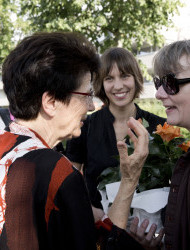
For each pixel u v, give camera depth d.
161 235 1.45
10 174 0.93
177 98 1.32
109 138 2.26
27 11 10.10
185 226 1.25
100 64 1.19
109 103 2.44
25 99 1.04
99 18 8.93
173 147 1.57
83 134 2.37
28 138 1.03
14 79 1.05
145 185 1.54
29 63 1.03
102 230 1.16
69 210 0.93
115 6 9.15
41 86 1.03
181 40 1.38
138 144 1.37
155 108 10.78
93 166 2.24
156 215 1.48
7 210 0.90
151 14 9.36
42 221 0.92
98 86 2.36
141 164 1.35
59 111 1.09
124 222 1.32
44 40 1.08
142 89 2.41
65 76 1.05
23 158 0.95
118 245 1.17
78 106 1.12
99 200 2.17
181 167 1.33
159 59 1.38
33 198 0.91
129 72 2.24
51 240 0.93
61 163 0.96
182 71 1.30
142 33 9.55
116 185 1.61
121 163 1.34
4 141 1.03
